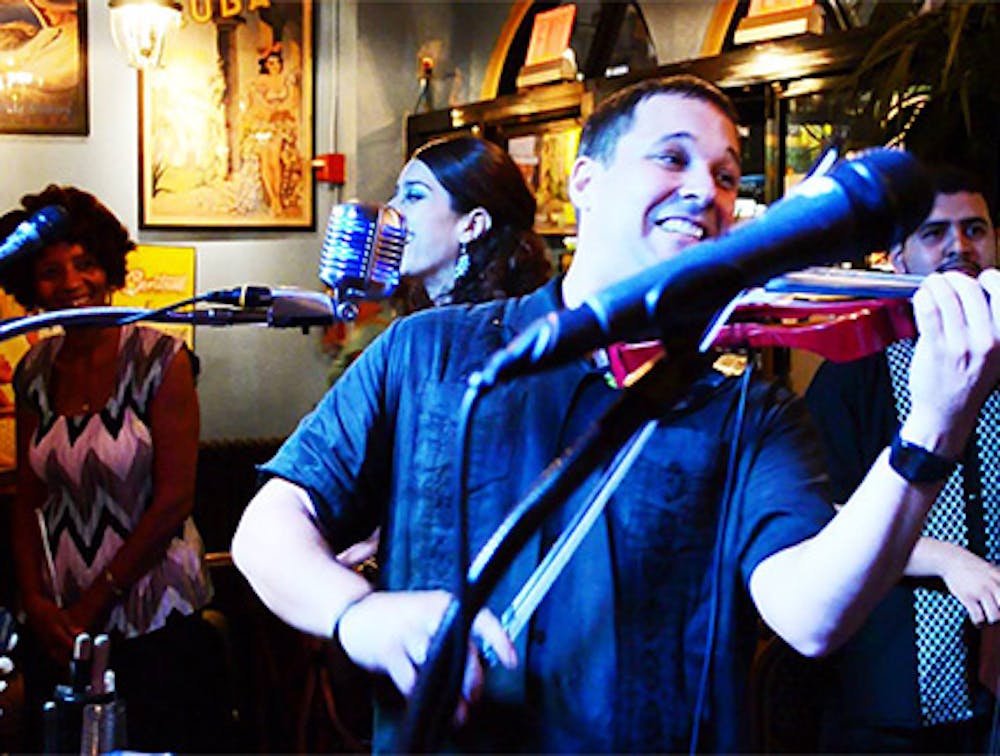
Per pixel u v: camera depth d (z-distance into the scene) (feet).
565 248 15.75
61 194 9.16
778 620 3.77
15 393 9.39
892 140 9.82
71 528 9.16
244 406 17.65
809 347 3.73
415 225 7.64
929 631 7.22
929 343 3.25
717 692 4.02
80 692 5.19
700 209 4.19
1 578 12.70
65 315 4.33
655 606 4.01
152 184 16.79
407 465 4.32
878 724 7.30
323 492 4.36
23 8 15.94
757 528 3.98
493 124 16.76
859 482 7.30
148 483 9.23
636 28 16.80
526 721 4.00
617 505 4.05
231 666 11.14
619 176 4.25
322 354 17.88
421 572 4.22
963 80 9.29
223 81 17.17
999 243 9.17
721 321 2.61
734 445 4.08
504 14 18.61
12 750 8.57
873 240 2.46
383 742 4.14
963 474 7.25
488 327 4.42
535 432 4.16
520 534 2.55
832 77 12.49
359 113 18.24
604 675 3.99
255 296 4.43
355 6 18.07
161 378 9.22
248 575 4.16
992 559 7.27
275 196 17.67
